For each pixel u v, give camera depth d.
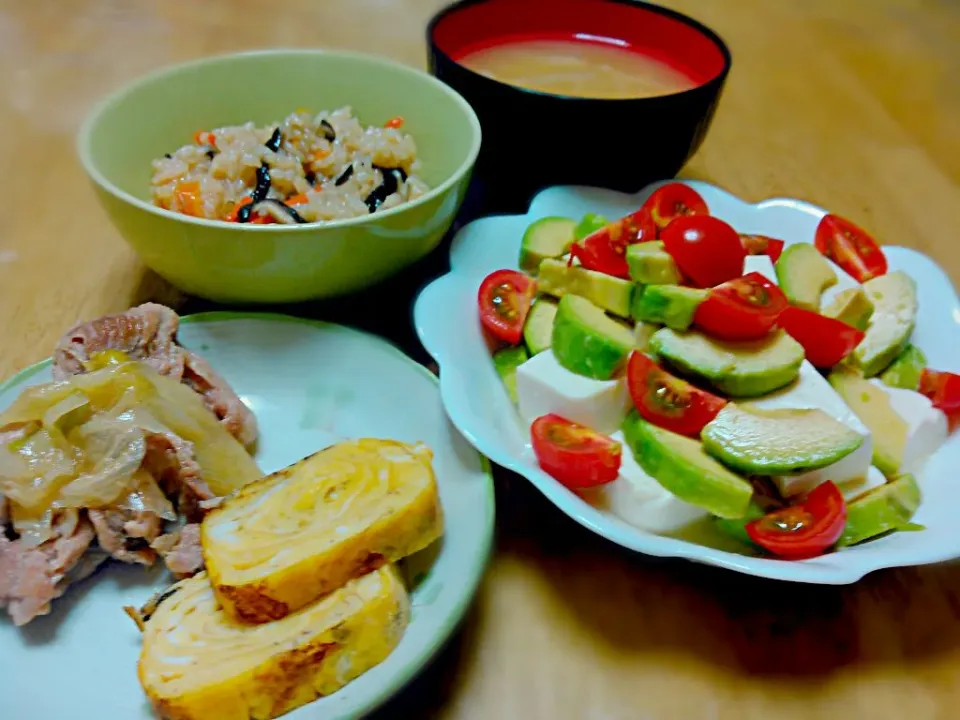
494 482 0.26
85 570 0.23
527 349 0.28
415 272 0.33
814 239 0.32
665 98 0.31
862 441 0.24
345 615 0.21
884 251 0.32
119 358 0.25
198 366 0.27
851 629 0.23
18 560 0.22
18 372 0.27
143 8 0.50
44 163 0.37
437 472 0.25
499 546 0.25
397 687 0.20
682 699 0.22
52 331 0.29
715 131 0.43
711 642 0.23
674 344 0.25
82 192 0.35
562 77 0.37
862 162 0.42
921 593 0.24
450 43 0.37
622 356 0.25
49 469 0.23
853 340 0.26
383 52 0.47
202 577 0.23
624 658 0.22
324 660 0.20
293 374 0.28
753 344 0.26
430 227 0.29
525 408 0.26
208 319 0.28
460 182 0.29
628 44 0.39
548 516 0.26
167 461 0.24
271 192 0.31
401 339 0.30
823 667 0.22
